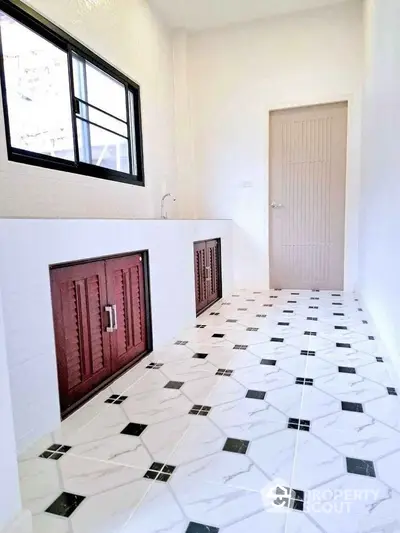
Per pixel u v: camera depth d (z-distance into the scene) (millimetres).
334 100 4016
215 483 1266
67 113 2578
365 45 3627
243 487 1242
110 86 3135
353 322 3074
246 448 1452
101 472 1334
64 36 2492
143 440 1522
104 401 1854
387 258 2412
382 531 1057
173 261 2844
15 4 2109
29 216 2215
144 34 3584
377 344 2557
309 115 4164
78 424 1650
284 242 4445
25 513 1052
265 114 4270
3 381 1009
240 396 1875
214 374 2143
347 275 4223
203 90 4430
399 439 1489
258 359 2344
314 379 2041
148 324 2502
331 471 1309
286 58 4121
